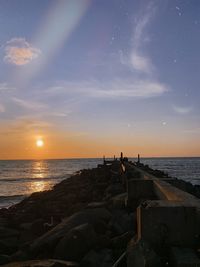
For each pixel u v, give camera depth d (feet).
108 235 29.60
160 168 387.96
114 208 41.39
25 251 27.91
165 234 20.77
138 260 18.90
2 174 326.03
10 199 128.06
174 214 20.88
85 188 84.48
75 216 33.37
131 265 19.33
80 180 116.57
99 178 102.32
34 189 177.47
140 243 19.77
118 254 24.17
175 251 19.57
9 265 24.63
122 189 63.10
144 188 41.47
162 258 19.77
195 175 263.08
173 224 20.84
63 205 60.70
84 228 25.91
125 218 32.81
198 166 449.48
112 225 31.37
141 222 20.97
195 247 20.57
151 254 18.90
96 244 25.75
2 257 26.91
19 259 26.76
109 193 61.62
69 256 25.07
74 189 88.63
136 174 66.49
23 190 173.27
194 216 20.84
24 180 242.58
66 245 25.27
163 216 20.88
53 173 338.34
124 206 41.86
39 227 40.37
